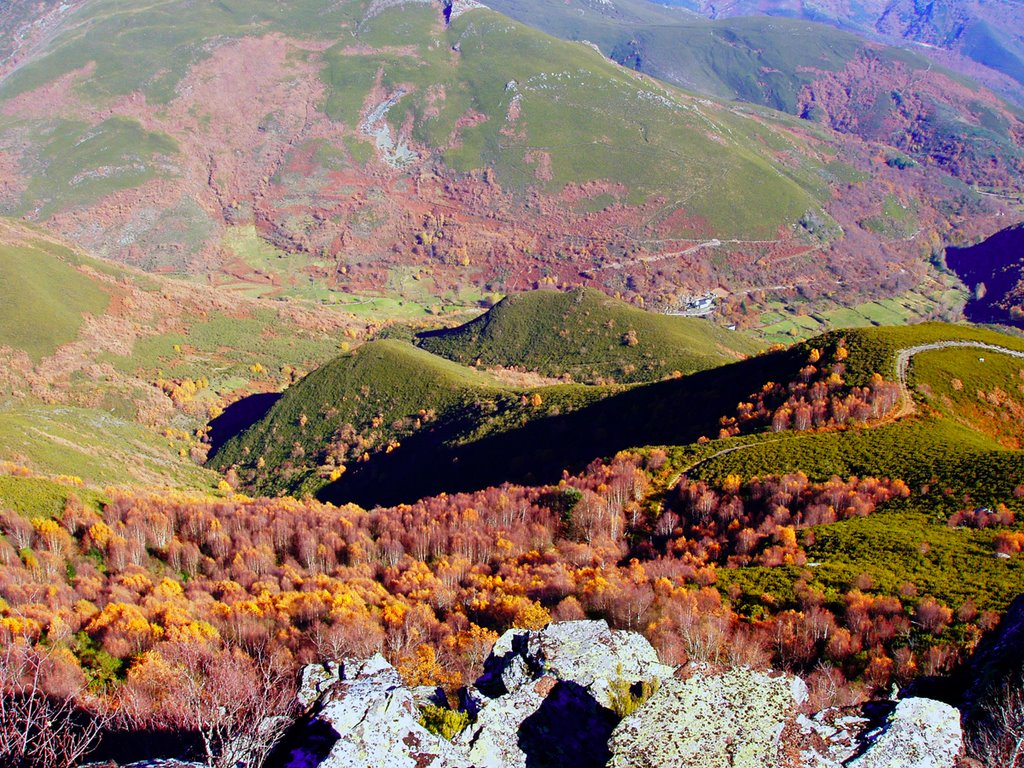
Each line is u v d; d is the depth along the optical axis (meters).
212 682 38.31
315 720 22.89
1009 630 32.09
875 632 55.88
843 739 20.56
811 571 71.12
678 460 111.75
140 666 50.59
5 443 143.38
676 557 87.31
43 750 26.42
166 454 194.25
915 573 67.88
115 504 102.31
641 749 19.69
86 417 194.12
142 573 86.06
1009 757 23.02
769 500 93.75
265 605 69.94
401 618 64.25
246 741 23.52
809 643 55.56
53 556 85.69
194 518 101.25
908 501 88.56
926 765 20.03
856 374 121.69
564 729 22.77
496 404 171.50
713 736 19.97
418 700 24.14
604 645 26.23
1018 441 111.81
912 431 105.06
